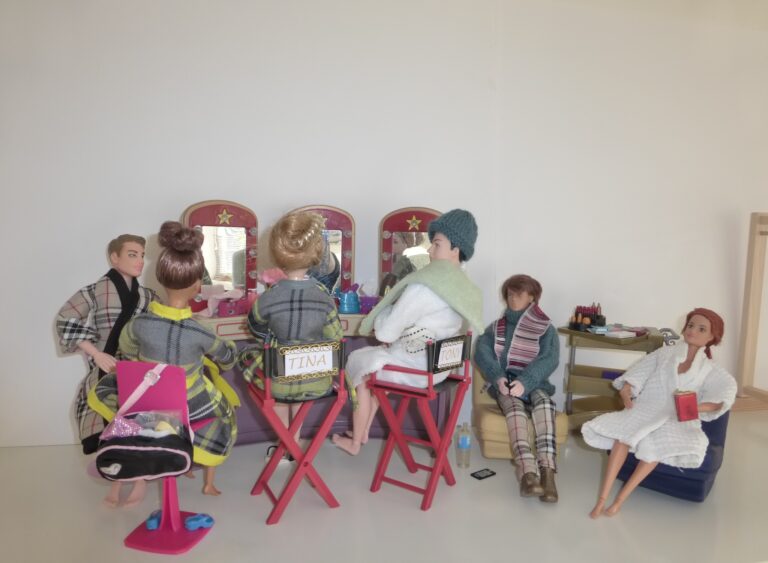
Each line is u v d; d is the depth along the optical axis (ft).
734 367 13.05
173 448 6.12
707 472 8.20
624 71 11.75
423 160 11.01
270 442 10.43
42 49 9.30
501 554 6.88
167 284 6.64
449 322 8.16
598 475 9.37
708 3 11.19
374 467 9.43
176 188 10.07
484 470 9.41
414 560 6.68
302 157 10.55
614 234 12.02
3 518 7.47
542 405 8.94
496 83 11.16
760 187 12.68
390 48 10.70
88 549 6.74
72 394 10.03
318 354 7.22
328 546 6.93
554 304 11.87
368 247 10.95
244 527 7.34
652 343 10.44
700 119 12.23
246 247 9.77
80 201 9.70
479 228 11.34
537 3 11.18
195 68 9.96
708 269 12.59
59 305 9.80
